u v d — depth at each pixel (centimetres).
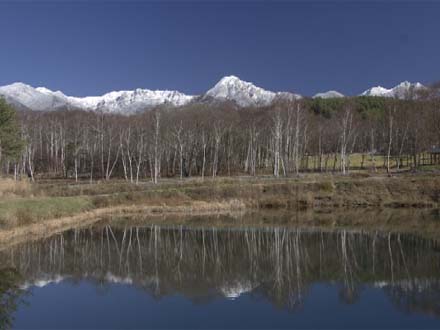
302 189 7812
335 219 5988
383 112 14875
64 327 2038
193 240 4534
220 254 3859
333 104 18988
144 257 3728
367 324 2061
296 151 10106
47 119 14488
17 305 2383
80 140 12456
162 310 2292
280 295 2566
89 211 6131
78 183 9031
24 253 3681
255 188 7800
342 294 2591
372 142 11694
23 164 10850
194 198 7462
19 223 4550
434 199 7319
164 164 12800
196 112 15888
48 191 6806
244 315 2206
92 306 2361
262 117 13725
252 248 4122
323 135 12850
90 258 3653
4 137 6550
